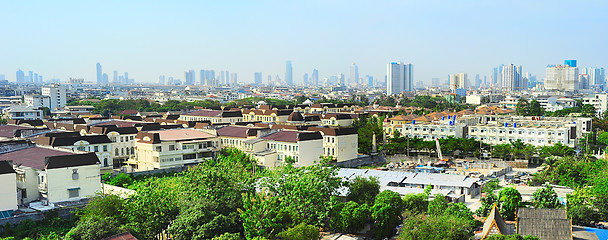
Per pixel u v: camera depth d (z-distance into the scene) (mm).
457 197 146000
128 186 164125
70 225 123062
